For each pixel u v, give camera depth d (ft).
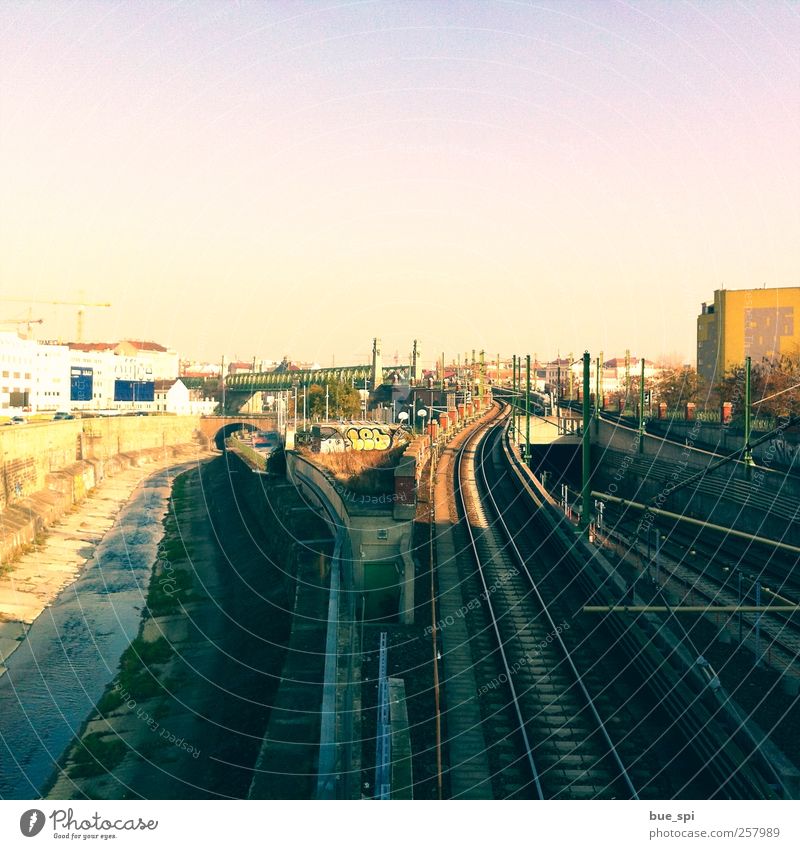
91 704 124.26
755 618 99.91
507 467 214.48
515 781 60.59
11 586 192.54
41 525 253.44
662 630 82.48
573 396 486.38
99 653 149.28
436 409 339.98
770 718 70.08
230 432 539.70
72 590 192.54
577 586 108.27
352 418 379.96
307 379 560.20
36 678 135.85
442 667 83.10
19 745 109.60
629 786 57.82
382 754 59.62
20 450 267.18
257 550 199.21
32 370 440.04
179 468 423.64
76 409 486.79
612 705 72.33
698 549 144.87
